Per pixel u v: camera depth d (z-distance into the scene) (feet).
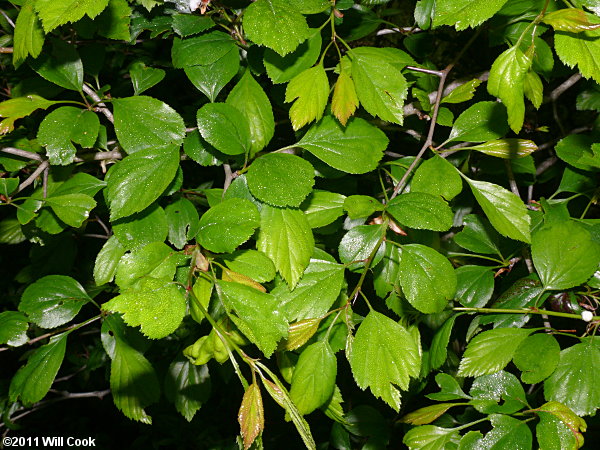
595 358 2.10
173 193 2.24
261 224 2.07
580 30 1.87
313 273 2.09
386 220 2.10
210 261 2.00
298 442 4.47
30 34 2.07
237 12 2.23
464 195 2.59
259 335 1.95
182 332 2.86
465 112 2.19
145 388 2.35
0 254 4.21
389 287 2.26
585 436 2.85
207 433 4.46
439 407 2.14
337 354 3.58
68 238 2.79
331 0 2.10
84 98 2.19
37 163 2.38
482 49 2.97
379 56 2.09
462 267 2.30
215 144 2.07
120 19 2.20
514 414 2.10
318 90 2.05
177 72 2.77
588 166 2.31
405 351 2.02
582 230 2.19
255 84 2.15
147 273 1.99
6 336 2.21
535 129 2.75
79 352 4.00
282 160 2.05
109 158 2.31
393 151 2.90
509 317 2.21
